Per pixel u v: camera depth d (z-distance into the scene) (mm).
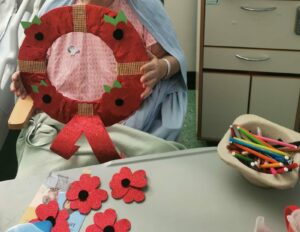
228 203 724
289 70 1664
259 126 791
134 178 772
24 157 1025
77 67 1071
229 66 1701
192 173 792
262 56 1645
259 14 1542
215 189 753
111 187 762
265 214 700
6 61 1401
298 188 744
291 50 1608
